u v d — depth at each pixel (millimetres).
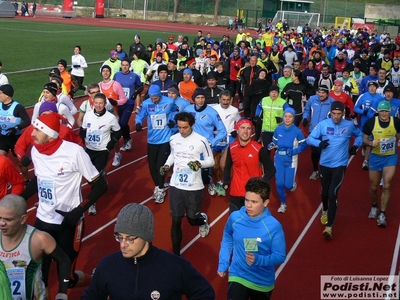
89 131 9414
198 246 8531
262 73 15109
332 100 12070
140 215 3682
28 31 46000
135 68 18812
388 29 63188
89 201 5875
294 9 70125
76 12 73938
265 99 11969
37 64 27812
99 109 9336
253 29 68562
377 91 14672
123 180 11703
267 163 7551
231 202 7754
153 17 73375
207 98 12789
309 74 17297
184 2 73500
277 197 11094
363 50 25766
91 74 26281
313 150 11953
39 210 6133
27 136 8430
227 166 7777
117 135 9500
